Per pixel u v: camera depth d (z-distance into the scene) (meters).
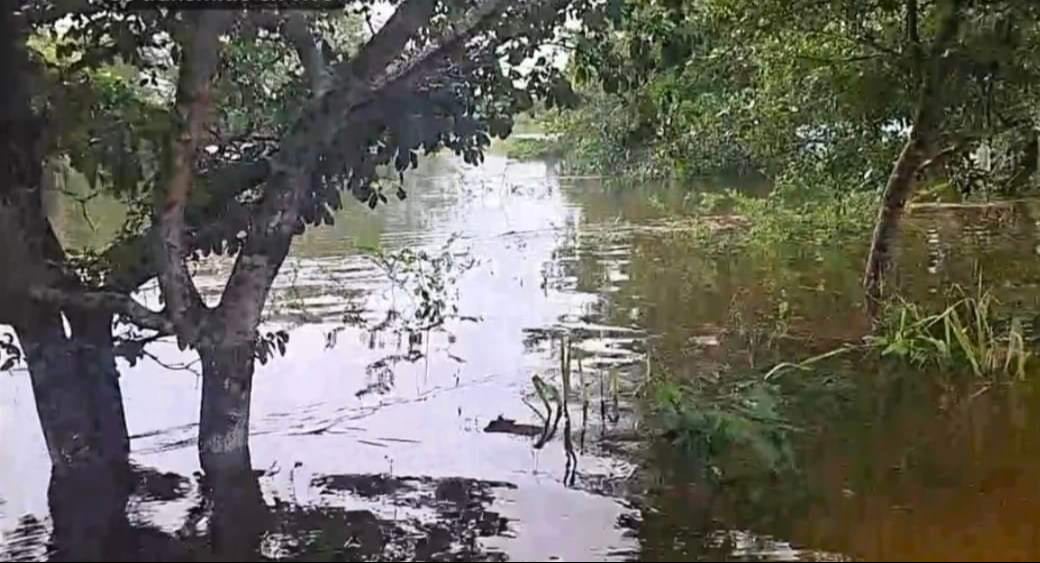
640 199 16.78
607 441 5.43
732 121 10.63
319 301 8.96
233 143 5.08
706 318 8.43
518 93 5.41
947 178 9.60
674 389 5.75
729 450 5.19
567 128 19.75
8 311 4.72
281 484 4.78
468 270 10.60
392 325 8.15
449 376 6.78
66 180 6.21
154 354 7.09
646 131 15.51
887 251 8.18
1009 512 4.44
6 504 4.55
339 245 11.94
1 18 4.45
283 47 5.19
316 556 3.85
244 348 4.96
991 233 12.41
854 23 7.89
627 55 6.20
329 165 4.96
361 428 5.70
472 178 20.69
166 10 4.61
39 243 4.69
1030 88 7.66
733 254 11.45
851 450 5.31
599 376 6.71
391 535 4.08
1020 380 6.52
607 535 4.07
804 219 11.34
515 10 5.26
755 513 4.41
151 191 4.88
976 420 5.81
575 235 13.12
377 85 4.79
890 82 7.84
